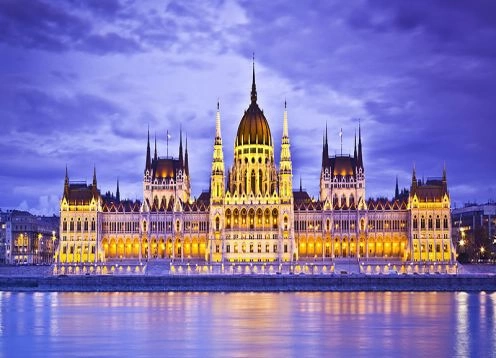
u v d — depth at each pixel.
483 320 159.50
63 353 118.12
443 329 145.25
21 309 186.50
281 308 186.38
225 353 117.69
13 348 123.25
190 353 117.69
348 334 138.75
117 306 194.12
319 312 176.50
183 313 175.12
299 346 124.56
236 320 160.12
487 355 115.94
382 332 141.25
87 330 144.75
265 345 125.75
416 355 116.00
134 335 137.50
